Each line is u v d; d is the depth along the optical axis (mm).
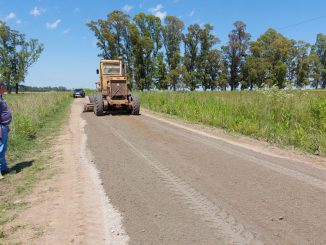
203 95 21766
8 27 73875
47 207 5129
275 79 73812
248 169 6789
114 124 14273
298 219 4438
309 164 7180
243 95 17844
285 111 12586
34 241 4086
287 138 9711
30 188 6070
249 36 75312
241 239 3953
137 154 8336
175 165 7211
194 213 4711
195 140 10133
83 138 10875
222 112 14984
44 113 17672
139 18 69312
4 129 7039
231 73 77438
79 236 4152
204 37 73375
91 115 18859
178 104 19656
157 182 6090
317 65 87250
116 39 67000
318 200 5070
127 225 4398
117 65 21016
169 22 71125
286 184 5820
